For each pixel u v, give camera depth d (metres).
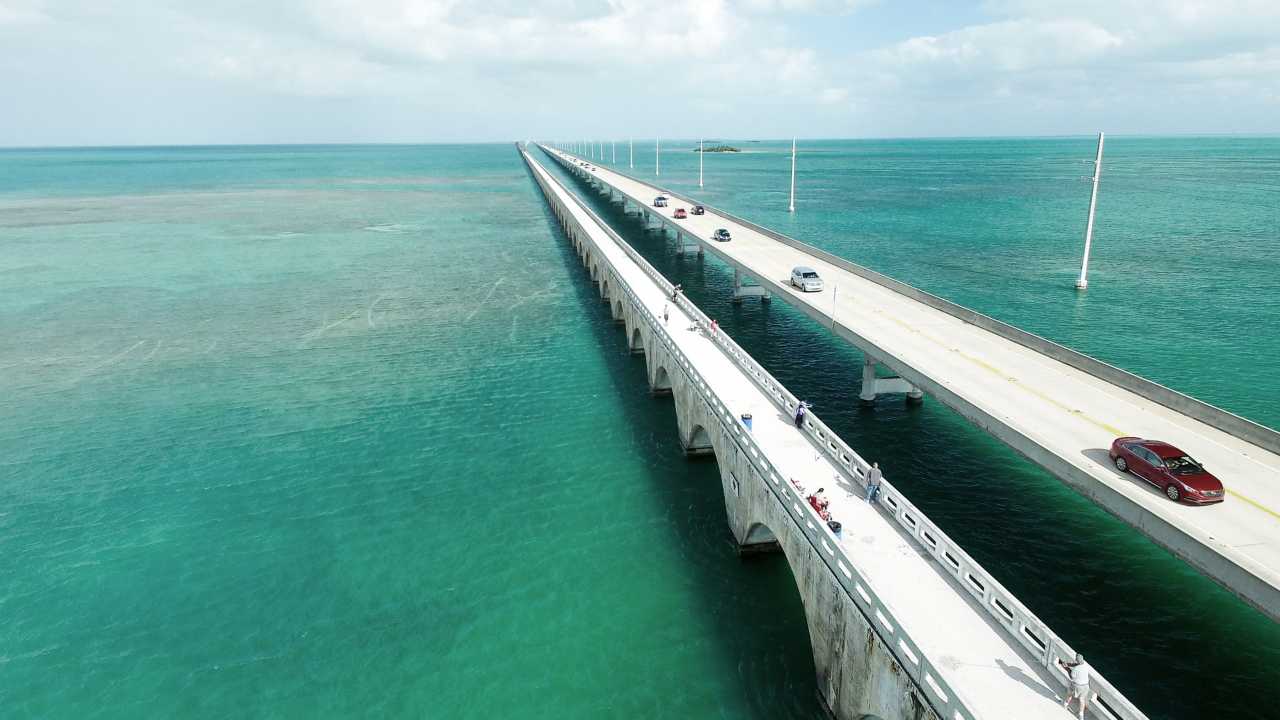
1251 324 58.50
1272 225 105.94
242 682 24.84
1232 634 24.52
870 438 39.66
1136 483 23.47
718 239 72.19
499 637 26.53
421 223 138.50
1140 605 26.05
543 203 171.88
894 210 138.12
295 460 40.53
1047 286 72.75
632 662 25.17
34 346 61.50
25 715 23.66
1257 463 24.56
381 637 26.77
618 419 44.88
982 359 35.38
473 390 50.28
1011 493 33.81
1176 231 103.44
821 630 22.19
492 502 35.59
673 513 34.16
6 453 41.75
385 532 33.34
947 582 20.58
